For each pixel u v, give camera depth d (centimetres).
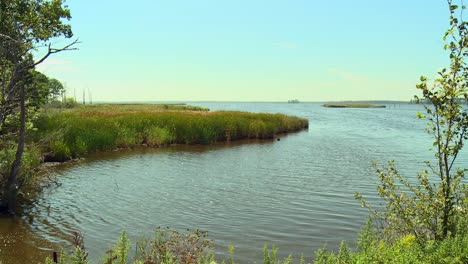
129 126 3297
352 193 1616
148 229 1141
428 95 596
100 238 1055
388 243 657
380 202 1455
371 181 1866
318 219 1252
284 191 1658
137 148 3081
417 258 527
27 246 987
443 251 518
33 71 1337
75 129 2681
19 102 1364
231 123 3878
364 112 13225
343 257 599
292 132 4872
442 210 603
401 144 3531
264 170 2175
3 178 1368
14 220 1204
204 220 1241
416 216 620
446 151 591
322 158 2644
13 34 1215
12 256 916
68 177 1894
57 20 1278
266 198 1532
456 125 588
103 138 2839
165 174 2027
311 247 1007
